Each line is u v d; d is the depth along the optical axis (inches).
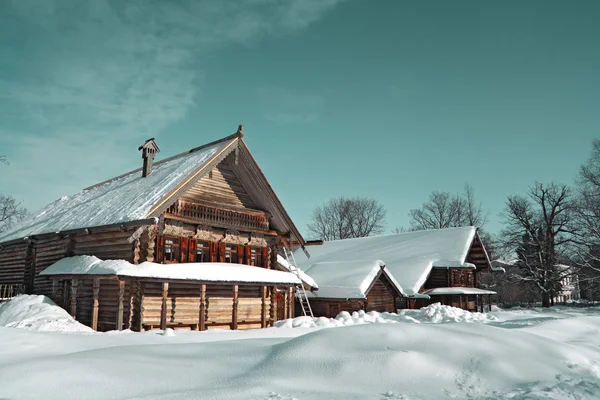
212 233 848.3
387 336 363.3
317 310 1222.3
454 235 1625.2
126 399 243.3
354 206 2965.1
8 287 938.1
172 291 765.9
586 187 1886.1
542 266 2071.9
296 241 981.8
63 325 640.4
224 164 901.8
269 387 271.3
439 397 268.7
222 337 531.2
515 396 271.1
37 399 243.3
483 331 401.4
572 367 348.5
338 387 280.2
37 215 1109.1
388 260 1585.9
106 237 759.7
